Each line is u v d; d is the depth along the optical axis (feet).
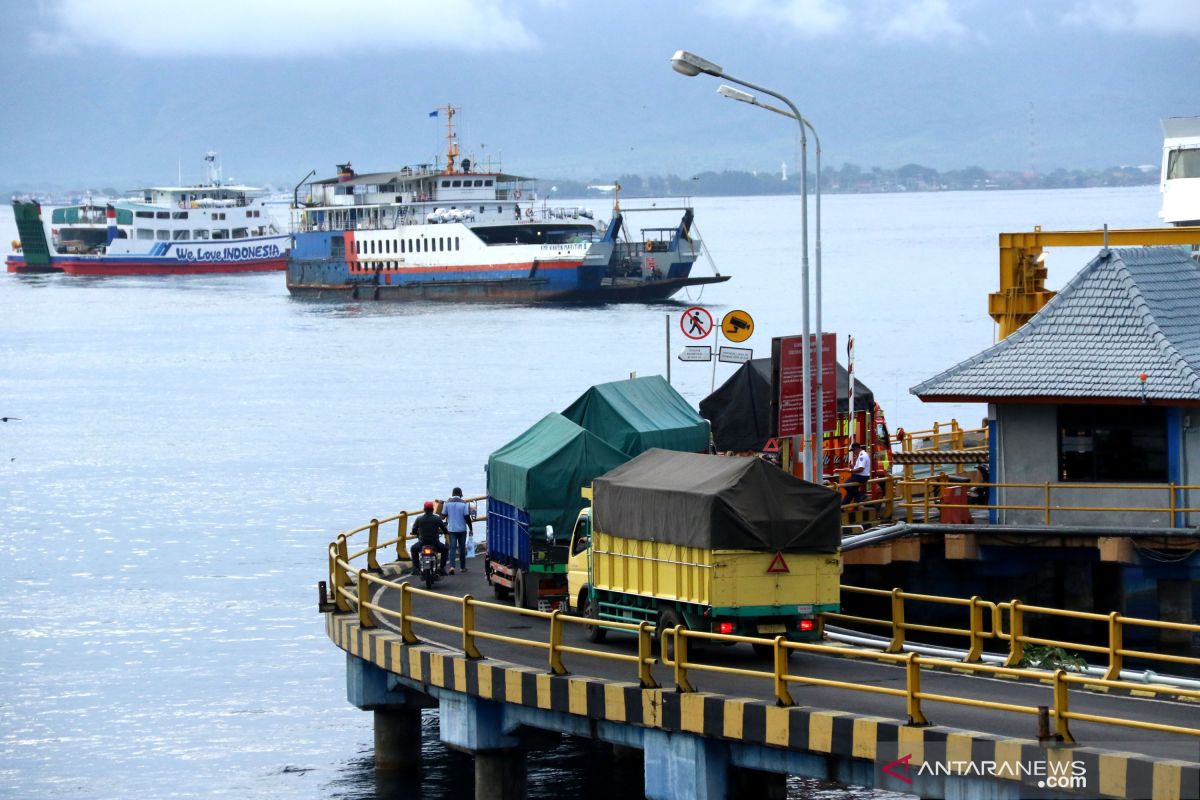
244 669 355.97
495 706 234.99
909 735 184.55
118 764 293.64
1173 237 373.61
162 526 527.40
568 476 280.72
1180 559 308.60
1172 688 194.08
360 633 263.90
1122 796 168.86
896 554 318.45
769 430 366.02
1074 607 319.88
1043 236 383.04
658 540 236.63
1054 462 323.16
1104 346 322.55
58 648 375.25
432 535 315.78
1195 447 314.55
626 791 268.41
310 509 552.00
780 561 227.61
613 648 252.42
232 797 272.51
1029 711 178.91
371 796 269.03
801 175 321.32
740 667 236.43
